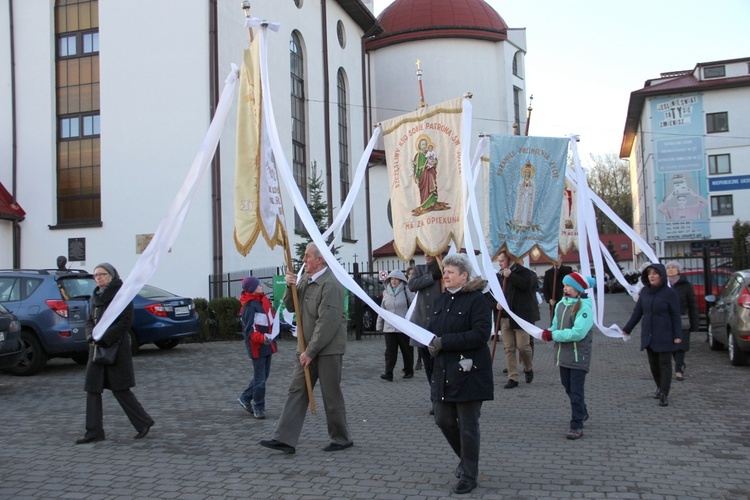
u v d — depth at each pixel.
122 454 6.57
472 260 8.60
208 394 9.94
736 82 39.91
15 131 21.62
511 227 10.32
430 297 9.16
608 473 5.72
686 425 7.48
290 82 25.25
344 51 30.64
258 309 8.24
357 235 30.69
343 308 6.66
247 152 7.19
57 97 21.53
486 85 37.69
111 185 20.73
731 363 12.00
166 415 8.43
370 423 7.84
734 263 18.58
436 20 37.19
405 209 9.52
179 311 14.78
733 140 40.38
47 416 8.50
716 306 13.48
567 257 58.09
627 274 46.88
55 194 21.33
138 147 20.55
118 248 20.59
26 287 12.33
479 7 38.16
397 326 5.86
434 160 9.25
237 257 20.81
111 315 6.81
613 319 24.62
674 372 11.32
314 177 23.11
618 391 9.70
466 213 8.74
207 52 20.27
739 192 40.19
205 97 20.17
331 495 5.25
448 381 5.28
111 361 7.01
